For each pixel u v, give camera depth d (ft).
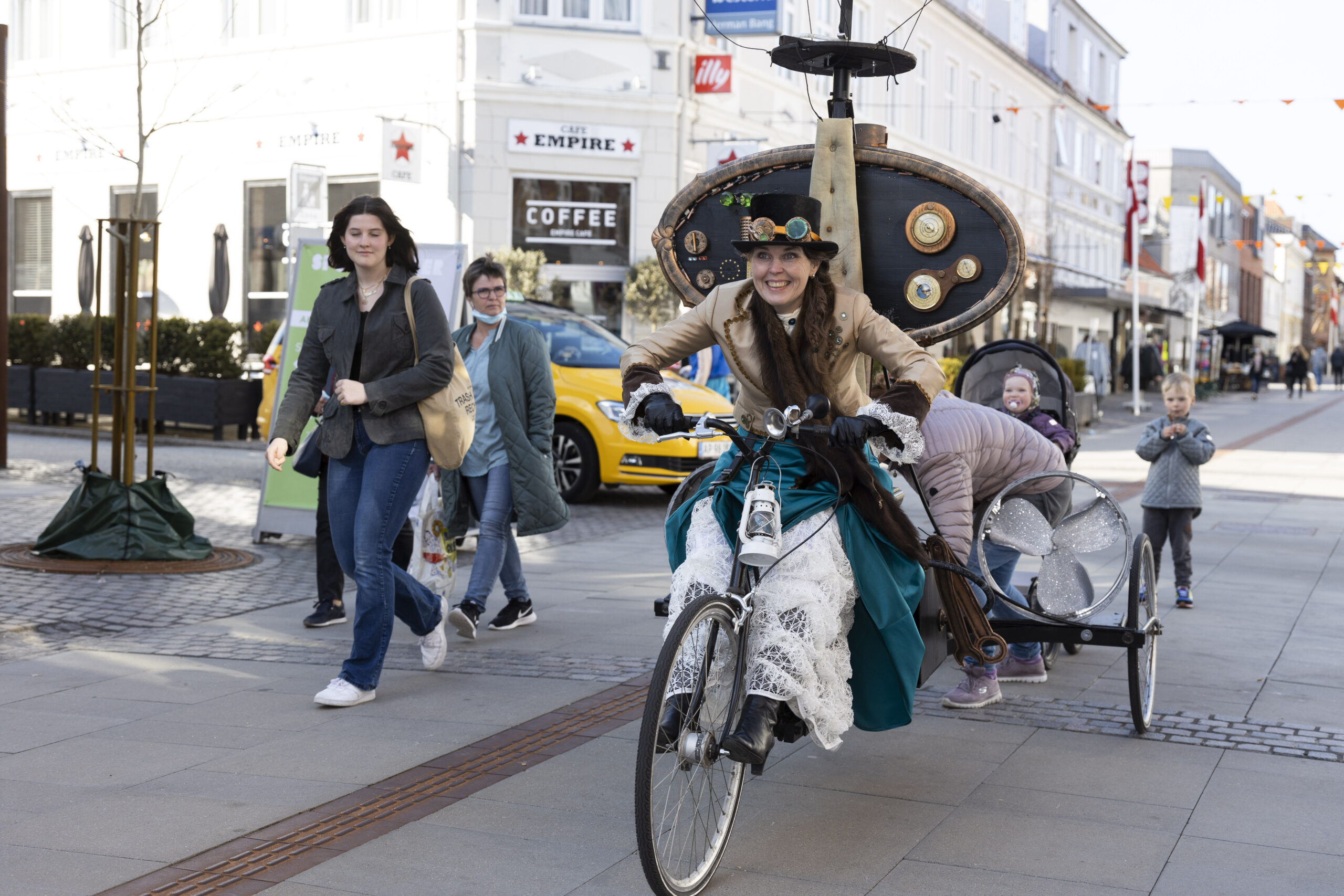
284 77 68.85
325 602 21.98
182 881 11.12
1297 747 15.72
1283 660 20.57
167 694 17.33
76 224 76.59
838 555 12.12
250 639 20.83
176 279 73.10
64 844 11.91
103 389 27.61
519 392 21.31
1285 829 12.81
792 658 11.48
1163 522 25.63
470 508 22.22
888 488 12.70
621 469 39.34
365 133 66.74
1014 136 120.16
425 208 65.26
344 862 11.59
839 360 12.55
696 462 39.37
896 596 12.28
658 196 66.28
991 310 16.12
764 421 12.00
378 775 14.02
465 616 20.30
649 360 12.67
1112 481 48.62
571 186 65.57
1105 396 115.65
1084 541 16.21
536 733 15.71
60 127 76.43
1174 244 193.47
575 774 14.16
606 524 36.19
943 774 14.53
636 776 10.45
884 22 88.22
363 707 16.83
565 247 65.62
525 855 11.84
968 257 16.25
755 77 74.23
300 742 15.21
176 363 56.03
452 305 29.53
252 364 59.11
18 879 11.07
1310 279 322.96
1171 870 11.71
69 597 23.59
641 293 64.23
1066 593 16.51
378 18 66.64
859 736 16.01
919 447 11.62
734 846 12.30
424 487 20.86
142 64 32.35
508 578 22.09
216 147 71.26
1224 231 222.89
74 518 26.94
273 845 11.98
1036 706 17.56
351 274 17.28
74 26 75.72
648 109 65.82
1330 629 23.11
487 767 14.40
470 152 63.98
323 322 17.13
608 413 39.47
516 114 64.28
